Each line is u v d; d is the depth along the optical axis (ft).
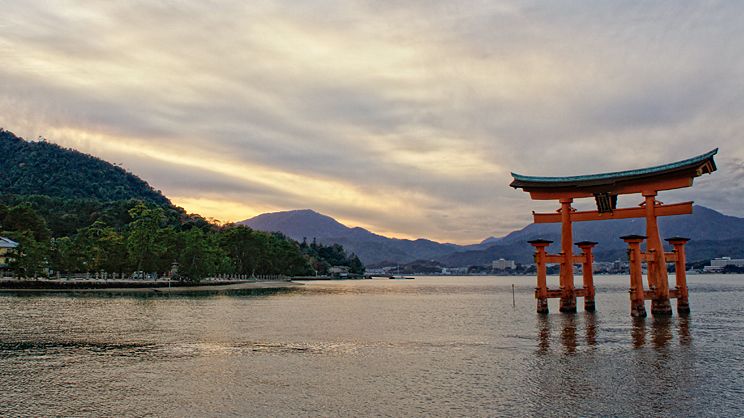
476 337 147.13
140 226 467.52
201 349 127.54
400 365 107.14
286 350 126.41
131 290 407.03
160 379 94.48
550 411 74.64
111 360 112.88
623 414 73.36
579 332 152.35
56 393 84.74
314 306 276.00
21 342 137.90
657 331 152.76
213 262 532.32
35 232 557.74
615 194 194.39
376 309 259.19
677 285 204.13
